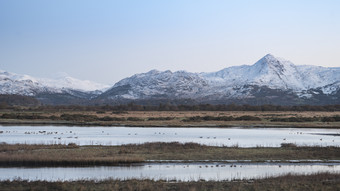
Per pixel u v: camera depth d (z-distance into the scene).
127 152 47.53
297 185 30.83
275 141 67.06
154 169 39.16
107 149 50.28
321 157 46.59
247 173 37.59
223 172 38.06
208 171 38.53
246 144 61.50
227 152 49.28
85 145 54.44
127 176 35.34
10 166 39.59
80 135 75.69
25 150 48.03
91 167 39.84
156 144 55.16
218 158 45.12
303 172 37.31
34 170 37.84
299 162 43.84
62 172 37.06
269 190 29.28
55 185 30.31
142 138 71.19
